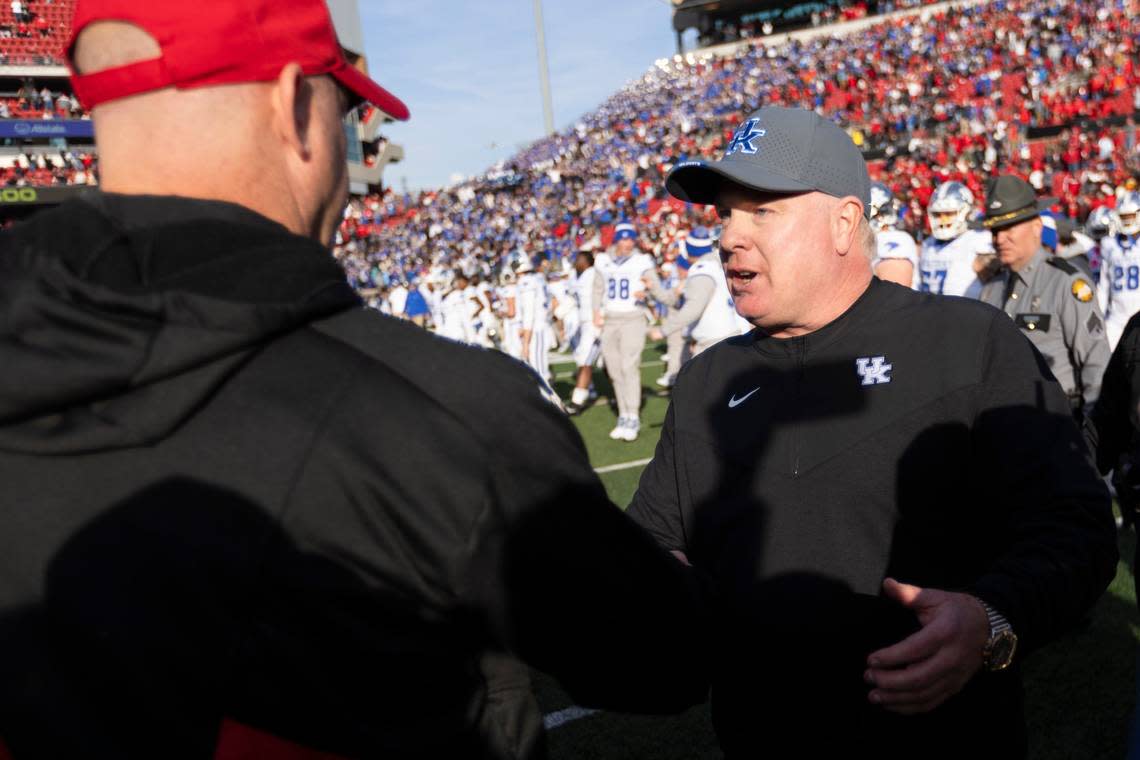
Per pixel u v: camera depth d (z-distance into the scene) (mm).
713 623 1544
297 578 802
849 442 1652
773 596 1652
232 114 889
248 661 796
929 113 33969
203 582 792
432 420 848
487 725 953
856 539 1621
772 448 1725
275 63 896
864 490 1628
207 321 778
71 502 811
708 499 1798
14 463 826
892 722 1582
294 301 830
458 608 877
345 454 823
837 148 1693
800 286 1702
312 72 938
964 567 1628
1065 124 29828
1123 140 27719
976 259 5027
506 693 996
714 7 50688
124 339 764
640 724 3604
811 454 1679
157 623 791
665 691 1018
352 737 825
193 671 790
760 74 43969
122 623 790
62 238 832
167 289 782
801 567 1641
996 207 4207
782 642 1644
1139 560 2846
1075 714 3430
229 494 803
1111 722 3354
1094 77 31609
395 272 36781
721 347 1946
